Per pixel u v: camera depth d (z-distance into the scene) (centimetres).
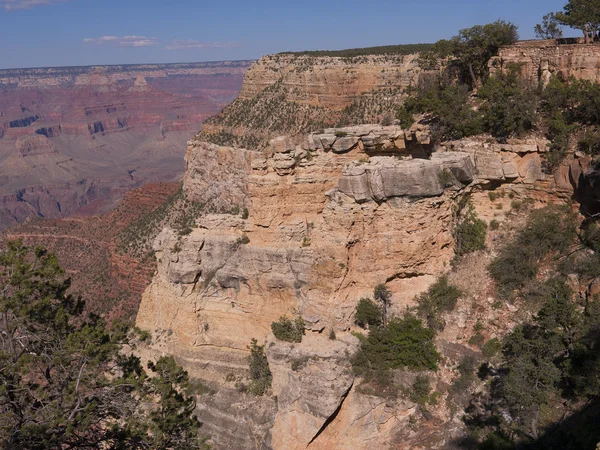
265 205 4747
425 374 3994
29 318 2925
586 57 4541
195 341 4934
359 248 4319
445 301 4206
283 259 4616
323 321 4294
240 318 4869
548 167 4284
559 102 4394
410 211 4222
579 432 3203
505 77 4859
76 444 2897
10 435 2578
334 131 4844
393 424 3916
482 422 3634
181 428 3234
